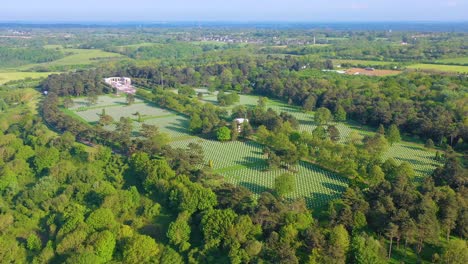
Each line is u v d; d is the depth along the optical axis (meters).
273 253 126.31
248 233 135.88
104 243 131.25
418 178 195.00
